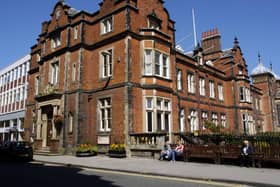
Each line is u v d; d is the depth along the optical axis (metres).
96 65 22.53
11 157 17.53
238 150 14.16
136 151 18.62
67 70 23.12
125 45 20.33
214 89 32.28
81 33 22.75
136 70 20.52
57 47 24.97
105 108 21.08
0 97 43.97
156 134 17.77
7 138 39.91
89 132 21.77
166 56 22.42
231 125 33.53
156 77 20.94
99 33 22.91
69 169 13.59
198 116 28.11
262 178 10.04
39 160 17.64
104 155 20.09
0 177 10.66
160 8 24.03
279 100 45.78
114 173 12.19
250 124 34.62
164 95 21.44
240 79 34.81
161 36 22.19
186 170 12.32
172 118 22.20
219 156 14.82
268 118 43.59
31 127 28.67
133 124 19.34
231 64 34.72
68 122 22.09
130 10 21.06
